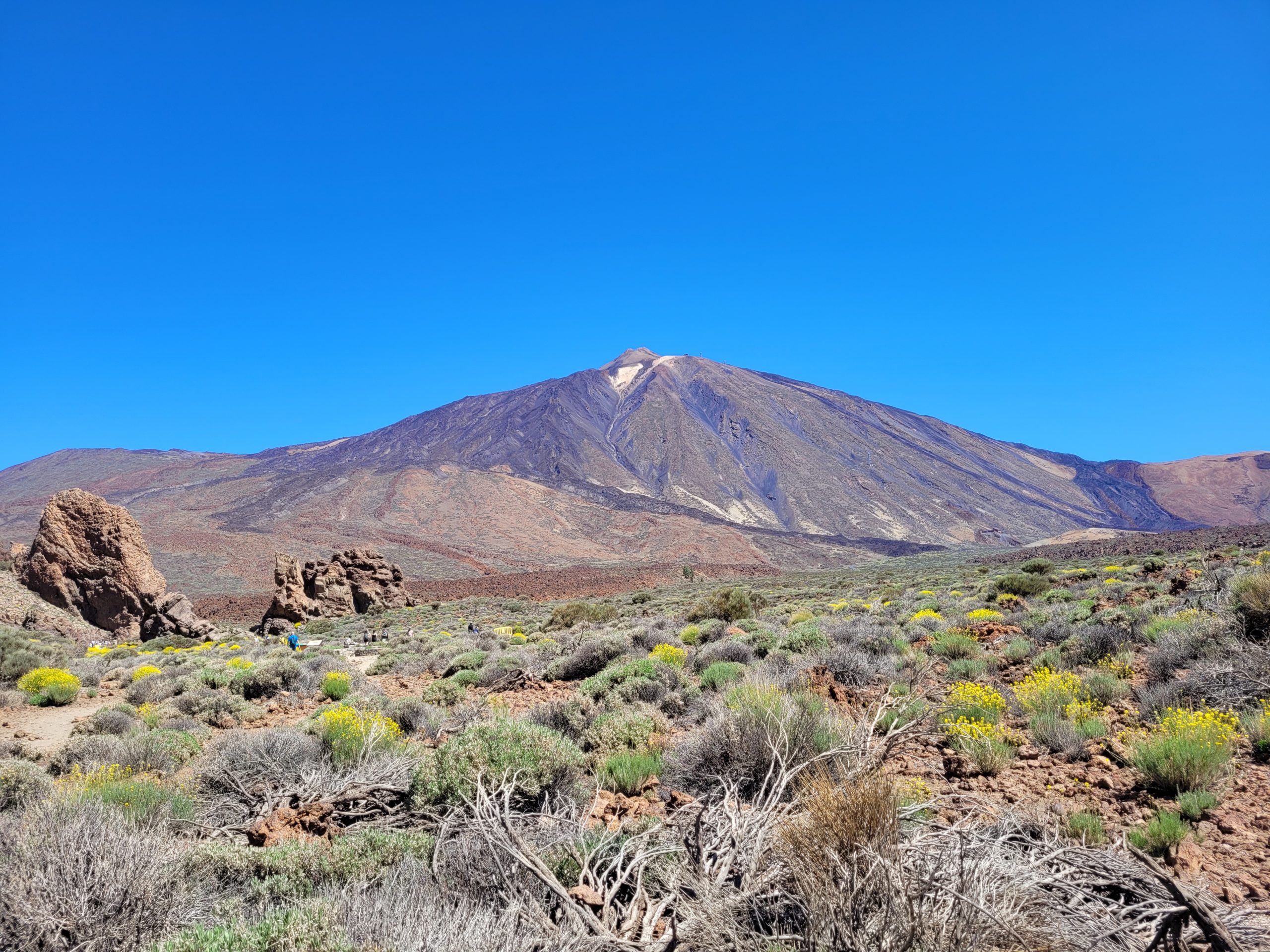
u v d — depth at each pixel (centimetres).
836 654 1212
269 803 742
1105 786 626
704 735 705
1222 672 827
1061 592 2155
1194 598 1348
